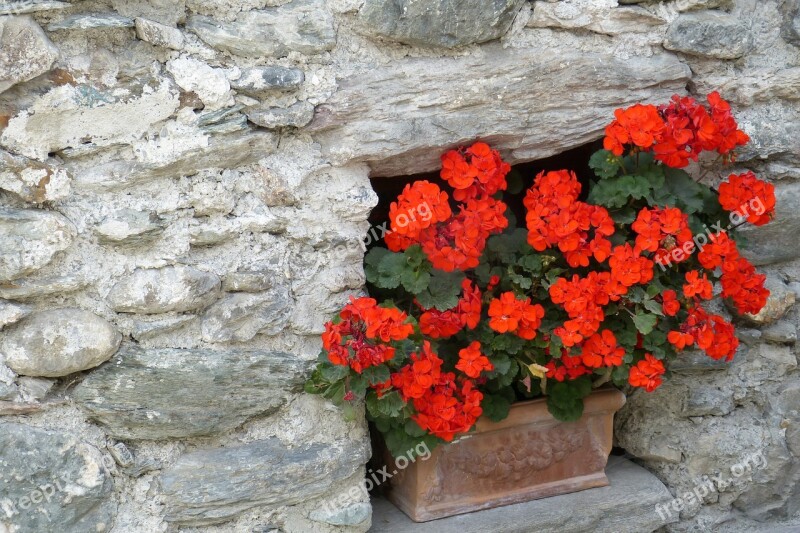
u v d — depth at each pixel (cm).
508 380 230
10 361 187
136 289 195
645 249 216
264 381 211
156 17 191
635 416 274
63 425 196
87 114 186
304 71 205
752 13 245
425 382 205
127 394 199
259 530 218
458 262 210
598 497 256
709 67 243
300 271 214
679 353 254
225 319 205
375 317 196
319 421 221
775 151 250
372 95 211
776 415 268
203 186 201
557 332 216
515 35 221
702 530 269
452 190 274
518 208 290
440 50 216
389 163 221
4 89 176
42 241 184
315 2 203
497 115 222
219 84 196
